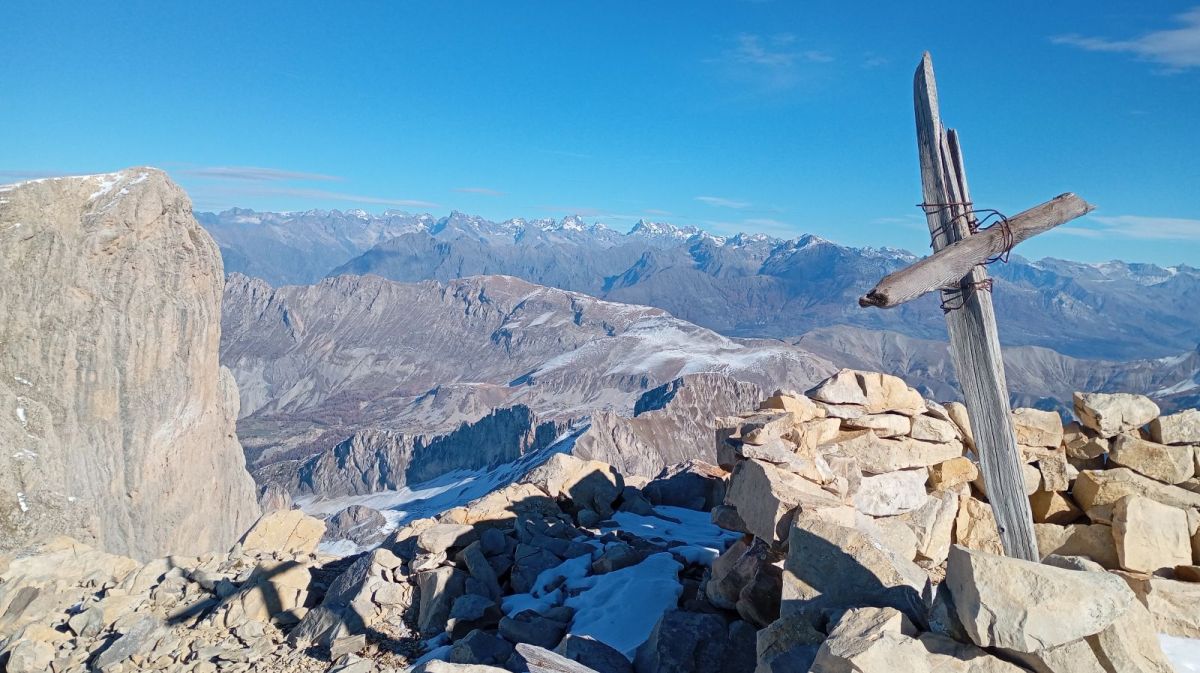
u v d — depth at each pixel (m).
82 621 13.55
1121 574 9.74
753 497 9.95
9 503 49.19
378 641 11.61
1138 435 11.59
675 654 9.27
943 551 11.50
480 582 12.79
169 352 68.50
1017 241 7.73
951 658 6.64
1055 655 6.34
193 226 73.69
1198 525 9.91
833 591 8.01
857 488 10.99
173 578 14.97
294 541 18.45
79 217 62.66
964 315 8.06
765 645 7.97
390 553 13.53
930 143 8.15
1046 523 11.25
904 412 11.95
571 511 18.42
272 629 12.69
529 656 9.06
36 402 55.84
